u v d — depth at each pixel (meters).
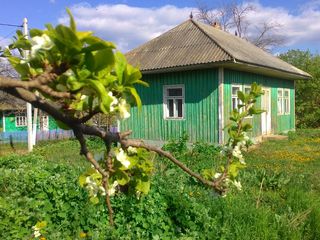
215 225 4.84
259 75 15.88
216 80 12.69
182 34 14.77
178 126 13.62
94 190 1.13
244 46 16.80
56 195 5.00
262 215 5.09
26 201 4.84
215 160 9.32
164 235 4.61
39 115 23.33
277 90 18.05
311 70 27.31
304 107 26.44
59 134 21.81
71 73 0.81
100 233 4.39
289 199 6.18
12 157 10.20
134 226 4.62
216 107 12.68
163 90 13.95
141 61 14.19
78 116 0.92
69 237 4.30
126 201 4.64
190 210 4.96
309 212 5.36
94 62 0.81
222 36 16.23
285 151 12.73
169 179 6.46
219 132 12.56
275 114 17.78
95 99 0.88
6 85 0.77
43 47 0.77
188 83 13.34
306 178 8.18
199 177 1.54
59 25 0.74
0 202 4.66
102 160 1.16
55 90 0.84
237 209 5.31
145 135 14.48
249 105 2.16
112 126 15.02
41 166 7.87
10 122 28.70
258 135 15.76
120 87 0.92
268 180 7.25
